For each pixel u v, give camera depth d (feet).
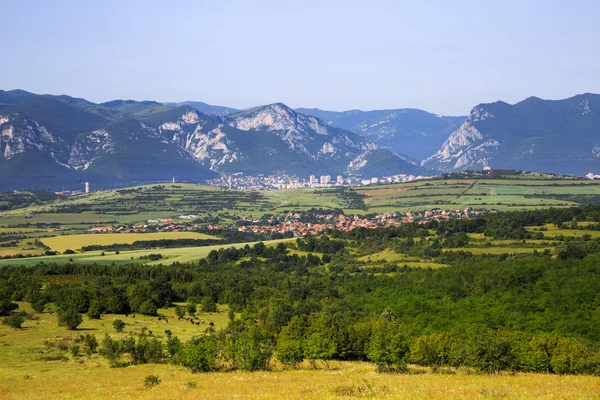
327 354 366.22
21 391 279.69
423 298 555.69
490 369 326.65
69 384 299.79
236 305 601.21
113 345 387.34
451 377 303.68
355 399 208.23
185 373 339.57
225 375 325.42
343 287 650.84
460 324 475.31
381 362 344.90
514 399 200.34
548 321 460.55
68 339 440.04
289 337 407.64
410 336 390.21
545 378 295.48
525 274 547.08
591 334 433.48
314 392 228.84
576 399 198.80
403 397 207.00
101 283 638.12
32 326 485.97
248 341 371.97
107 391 270.05
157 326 507.71
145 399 238.27
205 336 405.80
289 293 627.87
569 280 522.88
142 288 595.06
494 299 523.29
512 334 378.73
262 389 252.42
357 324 438.40
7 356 387.96
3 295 540.52
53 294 586.04
